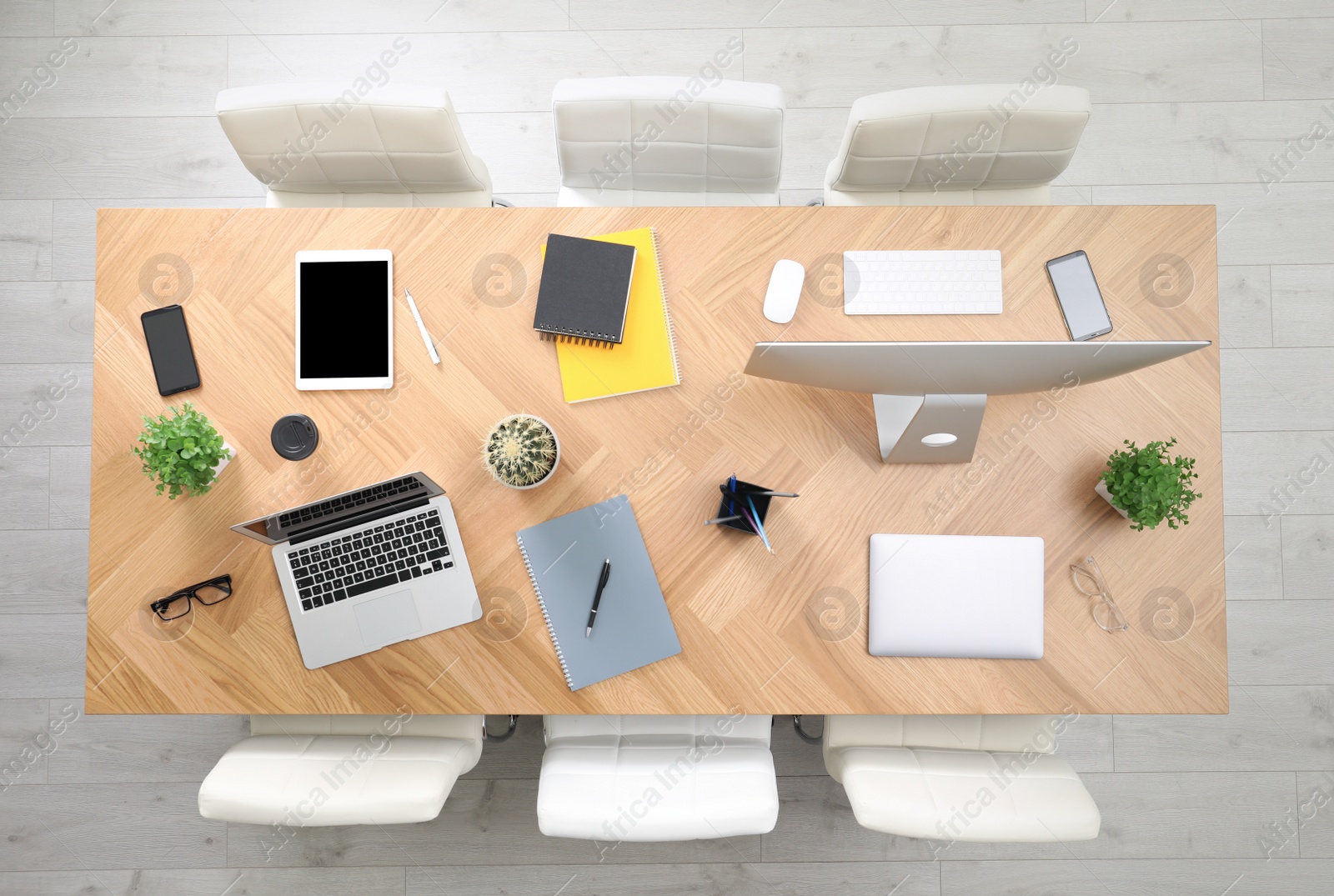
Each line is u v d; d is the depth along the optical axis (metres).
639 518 1.48
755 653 1.46
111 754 2.15
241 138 1.52
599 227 1.51
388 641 1.45
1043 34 2.29
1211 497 1.49
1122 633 1.46
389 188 1.72
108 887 2.12
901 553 1.46
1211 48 2.28
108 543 1.47
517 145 2.30
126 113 2.27
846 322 1.50
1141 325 1.50
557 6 2.29
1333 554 2.19
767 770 1.46
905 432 1.38
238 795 1.36
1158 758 2.16
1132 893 2.13
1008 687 1.46
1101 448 1.49
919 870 2.13
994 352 1.15
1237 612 2.19
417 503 1.46
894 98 1.48
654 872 2.12
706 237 1.51
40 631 2.18
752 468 1.49
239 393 1.49
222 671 1.46
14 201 2.25
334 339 1.49
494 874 2.12
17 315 2.23
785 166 2.30
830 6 2.30
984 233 1.51
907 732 1.63
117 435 1.49
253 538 1.47
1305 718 2.16
